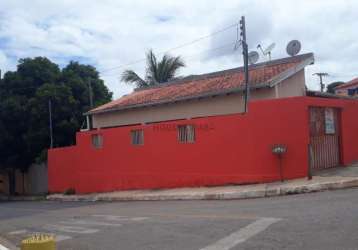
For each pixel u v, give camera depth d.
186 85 22.80
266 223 9.16
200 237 8.67
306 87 19.66
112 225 11.23
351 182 13.51
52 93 28.33
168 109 21.30
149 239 8.99
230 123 16.38
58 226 12.20
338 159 16.86
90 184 22.86
